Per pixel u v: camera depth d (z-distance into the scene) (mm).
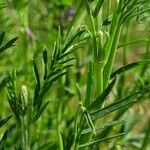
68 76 257
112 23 164
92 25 164
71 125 287
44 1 339
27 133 159
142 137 310
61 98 241
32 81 262
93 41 165
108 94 158
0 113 305
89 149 191
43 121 303
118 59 398
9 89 159
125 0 161
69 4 330
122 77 270
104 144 300
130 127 273
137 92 163
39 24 339
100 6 165
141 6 164
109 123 164
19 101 156
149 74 241
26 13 313
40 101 165
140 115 299
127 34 278
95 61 165
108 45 164
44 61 172
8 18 294
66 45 173
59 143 189
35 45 308
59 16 298
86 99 167
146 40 170
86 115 154
